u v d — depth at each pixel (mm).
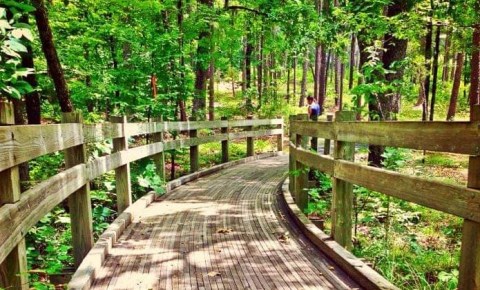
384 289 2848
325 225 6082
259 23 13633
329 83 37438
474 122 2008
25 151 2314
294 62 27891
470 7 6141
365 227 5938
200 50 12719
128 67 9617
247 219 5391
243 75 23672
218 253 4051
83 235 3762
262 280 3377
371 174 3166
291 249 4184
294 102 27125
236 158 13281
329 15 10219
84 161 3705
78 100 8617
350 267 3414
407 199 2633
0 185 2127
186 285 3273
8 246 1992
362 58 8305
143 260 3844
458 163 11758
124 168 5363
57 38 8328
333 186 4117
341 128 3867
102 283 3307
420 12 6258
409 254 5281
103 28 8742
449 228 6426
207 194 7113
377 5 6898
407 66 7020
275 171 9914
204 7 12102
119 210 5391
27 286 2340
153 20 10289
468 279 2068
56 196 2908
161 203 6367
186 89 10547
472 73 10047
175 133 10773
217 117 20188
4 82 3547
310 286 3246
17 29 3088
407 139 2621
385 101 7602
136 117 9766
